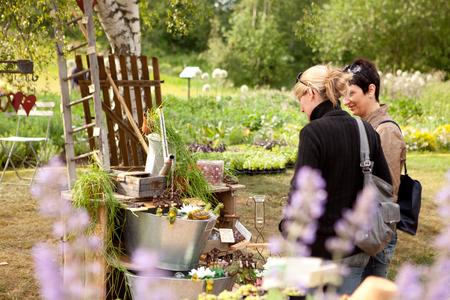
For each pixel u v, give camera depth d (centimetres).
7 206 849
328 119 317
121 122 604
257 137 1483
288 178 1086
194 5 984
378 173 329
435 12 3712
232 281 407
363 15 3775
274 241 238
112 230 418
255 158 1125
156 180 424
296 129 1535
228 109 1933
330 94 323
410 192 393
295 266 210
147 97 642
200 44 6047
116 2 812
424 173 1185
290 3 5234
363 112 400
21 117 1395
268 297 216
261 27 5081
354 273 314
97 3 808
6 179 1038
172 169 427
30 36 684
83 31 555
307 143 309
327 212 308
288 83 5106
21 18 689
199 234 397
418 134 1540
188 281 385
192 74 2134
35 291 559
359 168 315
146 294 247
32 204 862
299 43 5347
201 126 1496
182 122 1572
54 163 512
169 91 3394
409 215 390
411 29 3753
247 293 260
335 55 4028
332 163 310
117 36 820
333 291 220
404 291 193
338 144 311
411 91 2177
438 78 2569
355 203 312
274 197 933
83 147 1280
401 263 688
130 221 414
